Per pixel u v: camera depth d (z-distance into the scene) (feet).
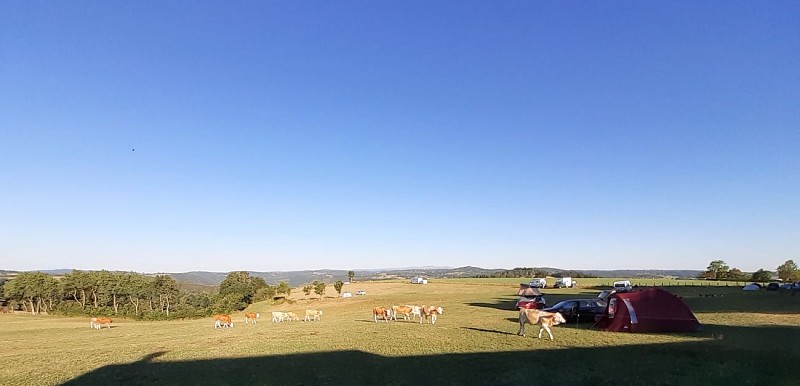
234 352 75.00
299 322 143.54
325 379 53.47
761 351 64.59
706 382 48.03
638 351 66.28
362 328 106.22
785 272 373.40
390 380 52.26
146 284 347.97
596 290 293.64
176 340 97.71
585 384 48.65
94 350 82.69
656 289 93.71
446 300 240.53
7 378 58.29
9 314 277.64
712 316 117.50
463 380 51.44
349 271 515.91
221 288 405.18
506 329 96.63
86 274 338.13
